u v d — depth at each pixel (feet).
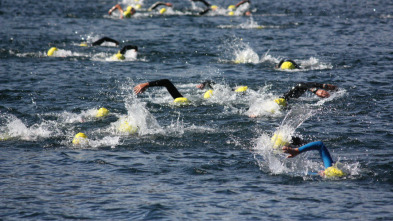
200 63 150.51
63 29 212.23
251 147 79.10
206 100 107.86
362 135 83.30
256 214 54.39
